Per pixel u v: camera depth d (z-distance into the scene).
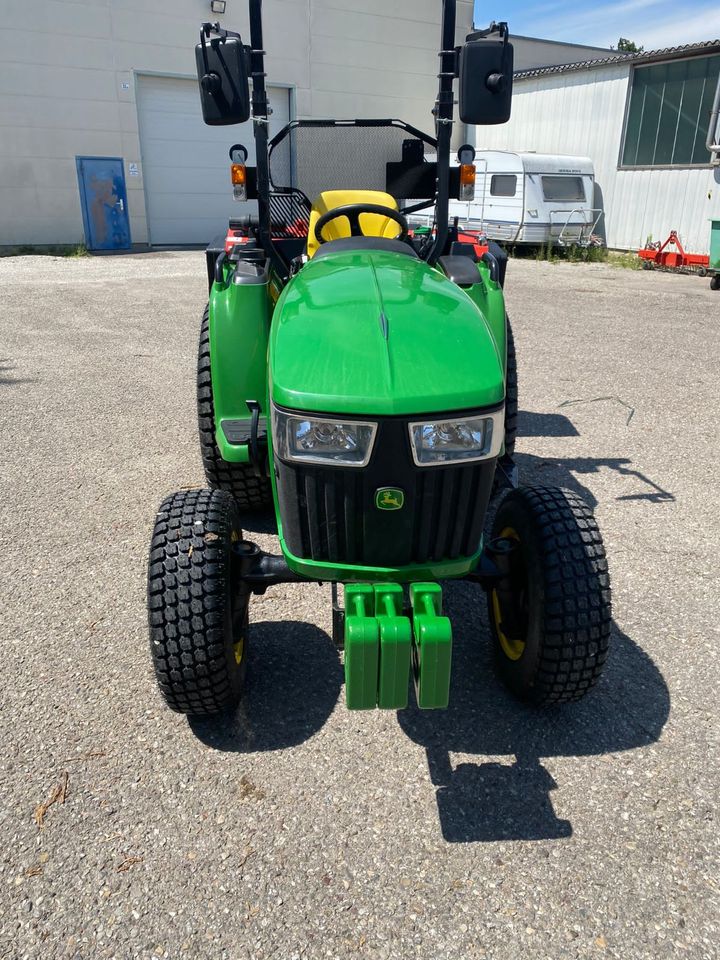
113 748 2.48
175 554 2.35
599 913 1.95
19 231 15.95
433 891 2.01
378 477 2.16
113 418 5.46
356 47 17.84
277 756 2.45
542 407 5.79
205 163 17.36
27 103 15.31
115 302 9.91
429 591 2.20
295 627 3.11
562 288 11.48
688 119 14.07
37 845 2.13
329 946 1.87
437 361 2.20
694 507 4.15
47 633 3.04
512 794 2.31
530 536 2.47
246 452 3.24
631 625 3.11
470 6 18.72
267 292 3.44
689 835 2.17
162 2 15.84
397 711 2.66
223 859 2.09
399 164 4.18
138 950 1.86
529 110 17.56
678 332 8.36
